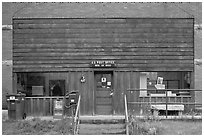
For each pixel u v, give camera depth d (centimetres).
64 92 2369
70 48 2139
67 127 1692
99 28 2141
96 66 2127
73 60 2136
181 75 2373
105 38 2139
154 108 1962
